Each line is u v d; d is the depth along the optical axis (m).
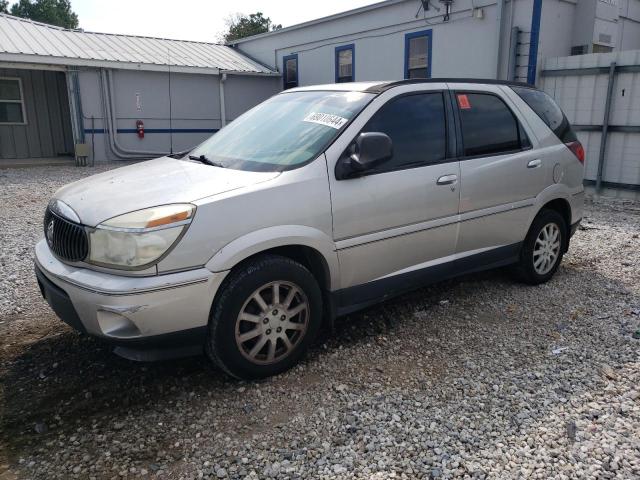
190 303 3.01
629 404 3.17
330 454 2.73
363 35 14.93
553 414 3.08
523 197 4.75
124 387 3.36
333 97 4.11
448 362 3.69
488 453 2.74
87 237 3.02
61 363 3.63
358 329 4.19
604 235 7.14
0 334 4.05
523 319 4.40
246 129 4.27
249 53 19.91
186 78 17.12
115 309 2.85
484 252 4.57
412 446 2.80
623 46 14.16
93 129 15.56
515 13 11.03
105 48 16.36
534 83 10.87
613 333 4.14
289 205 3.31
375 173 3.74
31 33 15.88
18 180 11.91
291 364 3.54
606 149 9.94
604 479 2.55
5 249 6.27
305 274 3.45
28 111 15.80
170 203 3.05
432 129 4.14
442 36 12.68
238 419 3.04
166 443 2.83
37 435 2.89
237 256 3.12
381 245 3.80
